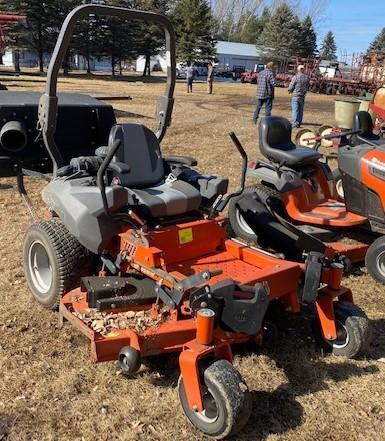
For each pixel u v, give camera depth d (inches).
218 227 152.9
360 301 172.9
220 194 156.7
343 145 208.5
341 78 1251.2
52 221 157.5
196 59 1755.7
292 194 205.0
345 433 114.4
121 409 118.4
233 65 2482.8
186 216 153.8
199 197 152.3
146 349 117.0
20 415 115.1
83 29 1430.9
